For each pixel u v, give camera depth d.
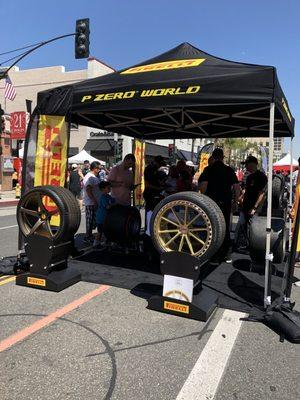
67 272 5.22
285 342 3.70
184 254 4.18
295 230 4.11
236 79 4.34
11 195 22.41
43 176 5.78
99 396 2.76
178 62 5.21
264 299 4.43
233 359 3.34
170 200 4.36
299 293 5.18
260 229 5.96
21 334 3.66
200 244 4.54
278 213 8.47
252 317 4.19
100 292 4.93
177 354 3.39
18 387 2.83
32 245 4.95
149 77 4.92
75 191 11.83
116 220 6.64
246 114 7.49
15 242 8.41
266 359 3.36
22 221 5.21
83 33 15.84
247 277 5.84
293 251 4.12
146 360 3.27
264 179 7.43
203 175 6.59
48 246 4.89
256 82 4.25
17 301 4.52
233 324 4.07
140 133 10.17
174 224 4.36
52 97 5.60
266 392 2.88
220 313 4.36
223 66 4.66
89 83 5.36
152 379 2.99
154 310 4.36
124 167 7.57
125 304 4.53
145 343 3.57
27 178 5.75
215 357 3.36
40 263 4.94
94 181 7.94
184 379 3.00
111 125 8.66
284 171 18.38
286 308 4.06
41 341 3.54
